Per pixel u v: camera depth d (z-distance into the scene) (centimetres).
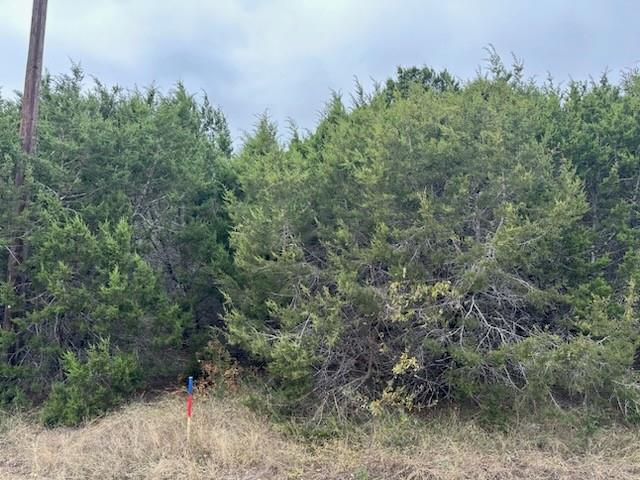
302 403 760
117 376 803
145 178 957
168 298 891
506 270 749
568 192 741
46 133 916
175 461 657
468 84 907
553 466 631
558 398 771
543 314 787
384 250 730
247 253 784
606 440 684
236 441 684
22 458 701
